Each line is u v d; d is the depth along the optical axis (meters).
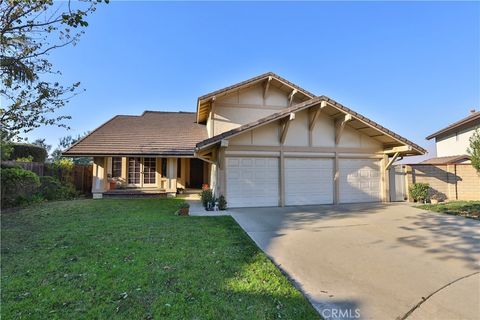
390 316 3.26
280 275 4.28
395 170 13.50
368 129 12.32
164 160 16.83
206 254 5.14
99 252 5.27
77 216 9.02
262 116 15.02
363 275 4.45
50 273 4.30
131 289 3.74
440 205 11.59
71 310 3.23
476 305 3.50
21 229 7.17
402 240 6.40
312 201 12.16
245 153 11.48
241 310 3.23
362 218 8.99
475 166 12.16
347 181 12.75
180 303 3.37
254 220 8.65
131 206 11.40
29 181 11.74
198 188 18.80
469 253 5.46
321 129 12.52
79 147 15.24
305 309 3.30
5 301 3.43
